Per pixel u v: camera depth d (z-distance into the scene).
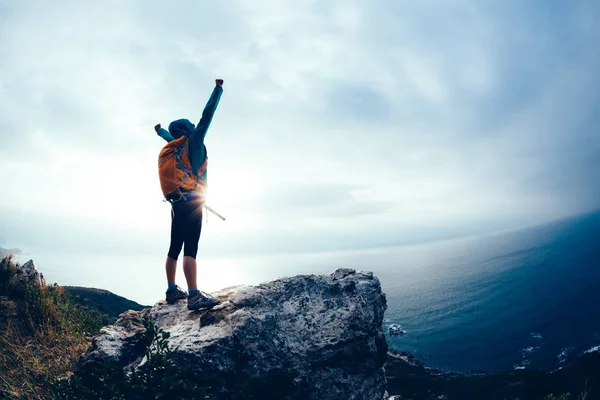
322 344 5.09
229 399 4.54
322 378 5.02
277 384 4.76
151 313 5.51
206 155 5.14
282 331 5.08
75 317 7.11
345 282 5.73
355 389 5.17
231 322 4.91
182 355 4.48
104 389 4.06
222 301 5.59
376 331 5.66
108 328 5.22
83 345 6.01
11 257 7.95
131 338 5.07
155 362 4.24
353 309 5.45
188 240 5.15
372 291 5.80
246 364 4.70
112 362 4.55
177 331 4.96
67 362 5.42
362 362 5.30
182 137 4.98
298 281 5.65
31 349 5.63
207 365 4.50
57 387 4.19
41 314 6.58
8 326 6.16
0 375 4.90
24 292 7.26
